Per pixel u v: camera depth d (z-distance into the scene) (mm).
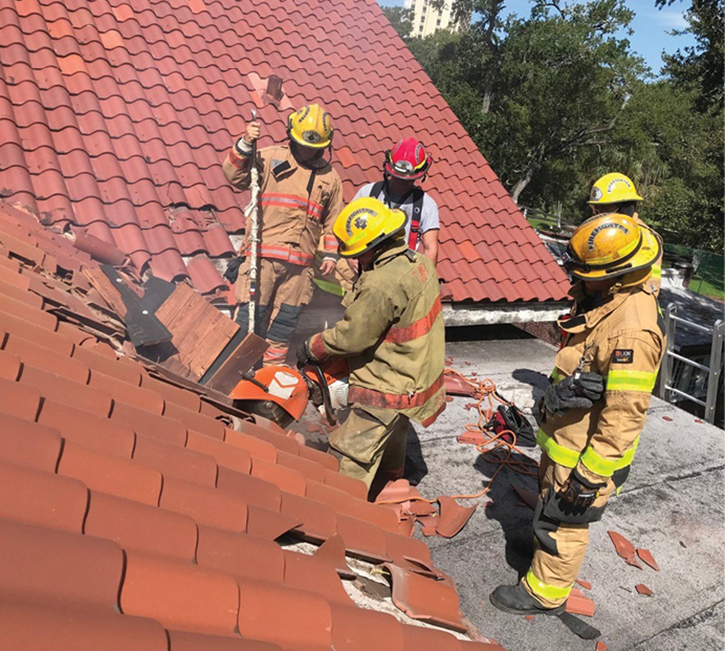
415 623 2186
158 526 1676
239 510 2051
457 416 5535
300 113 4715
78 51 7656
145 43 8336
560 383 2891
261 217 4859
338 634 1728
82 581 1319
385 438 3471
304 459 3135
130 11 8609
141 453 2090
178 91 8062
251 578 1741
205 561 1728
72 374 2479
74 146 6723
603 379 2830
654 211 37688
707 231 36125
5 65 7105
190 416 2803
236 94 8609
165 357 3896
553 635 3248
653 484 4922
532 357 7395
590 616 3418
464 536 3977
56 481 1532
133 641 1215
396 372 3359
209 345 3936
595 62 34906
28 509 1454
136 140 7160
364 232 3158
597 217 2787
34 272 3783
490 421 5320
